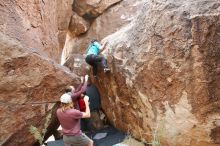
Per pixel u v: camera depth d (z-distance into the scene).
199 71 5.61
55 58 9.69
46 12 9.15
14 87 6.83
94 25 12.18
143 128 6.89
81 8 11.98
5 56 6.70
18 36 7.56
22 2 8.13
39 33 8.57
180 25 5.76
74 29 12.36
